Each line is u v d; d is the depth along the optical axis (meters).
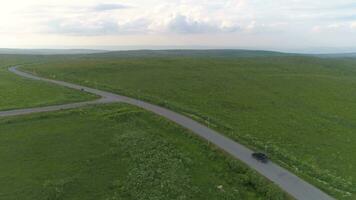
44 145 41.62
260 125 55.28
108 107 60.19
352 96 83.50
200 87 86.12
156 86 85.06
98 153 39.53
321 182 33.22
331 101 76.75
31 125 49.41
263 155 38.12
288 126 55.69
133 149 40.22
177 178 33.03
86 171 34.75
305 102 74.81
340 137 51.12
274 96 79.50
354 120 61.69
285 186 31.64
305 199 29.34
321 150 44.84
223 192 30.94
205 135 46.16
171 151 40.16
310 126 56.31
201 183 32.75
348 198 30.08
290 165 37.81
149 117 54.59
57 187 31.05
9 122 50.16
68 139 43.91
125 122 51.94
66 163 36.56
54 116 53.88
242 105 69.44
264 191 30.94
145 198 29.34
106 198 29.66
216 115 60.25
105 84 84.88
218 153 39.69
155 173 34.22
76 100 65.50
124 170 35.12
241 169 35.41
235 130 50.59
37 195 29.78
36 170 34.72
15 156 38.16
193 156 39.44
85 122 51.44
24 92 73.06
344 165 39.69
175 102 67.75
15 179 32.62
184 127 49.16
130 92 74.62
